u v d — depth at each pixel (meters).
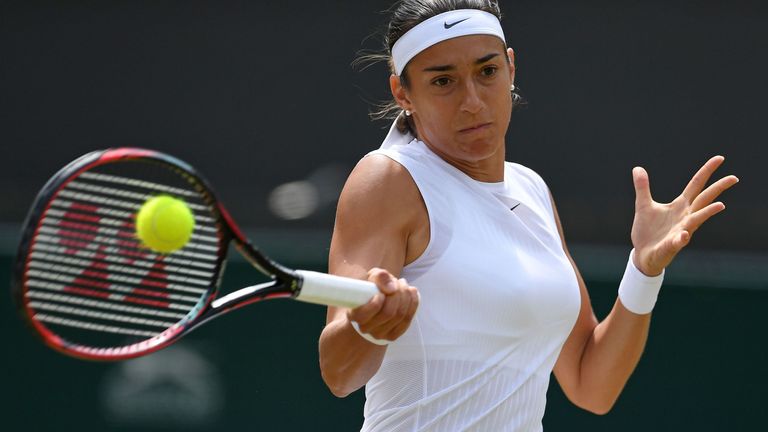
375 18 31.89
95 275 9.54
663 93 31.00
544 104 31.02
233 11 32.22
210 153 31.80
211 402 23.17
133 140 32.16
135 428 23.09
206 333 23.30
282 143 31.69
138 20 32.41
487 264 10.84
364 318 9.41
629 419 23.02
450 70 10.95
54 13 32.44
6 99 32.34
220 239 9.63
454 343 10.80
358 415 23.05
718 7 31.22
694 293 23.33
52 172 32.06
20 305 8.60
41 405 23.16
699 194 11.84
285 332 23.33
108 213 9.44
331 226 30.22
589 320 12.70
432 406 10.92
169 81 32.19
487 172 11.45
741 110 30.94
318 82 31.83
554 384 23.14
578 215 30.23
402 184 10.80
